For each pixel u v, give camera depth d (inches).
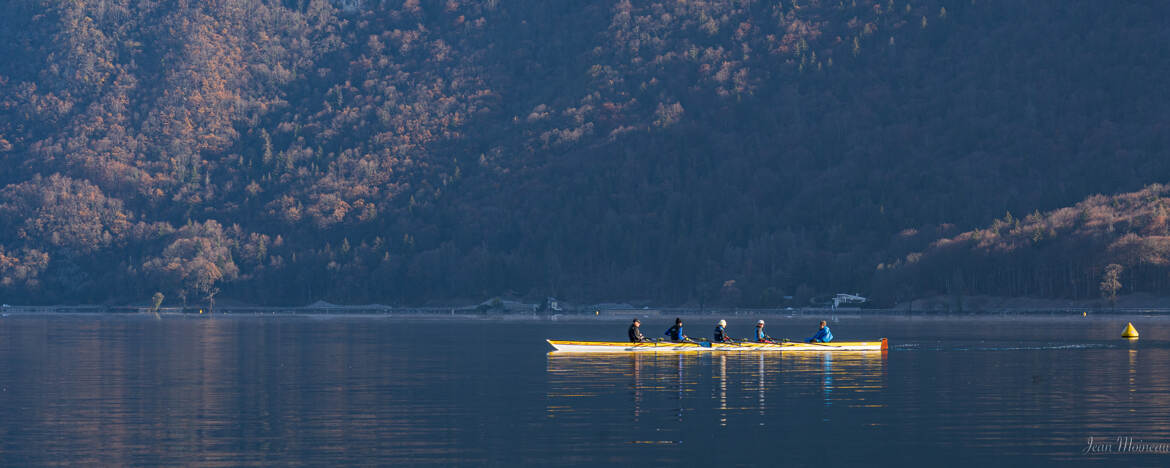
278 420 2874.0
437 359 5137.8
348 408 3107.8
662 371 4180.6
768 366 4397.1
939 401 3184.1
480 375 4116.6
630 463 2282.2
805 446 2455.7
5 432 2682.1
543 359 4940.9
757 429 2684.5
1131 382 3705.7
